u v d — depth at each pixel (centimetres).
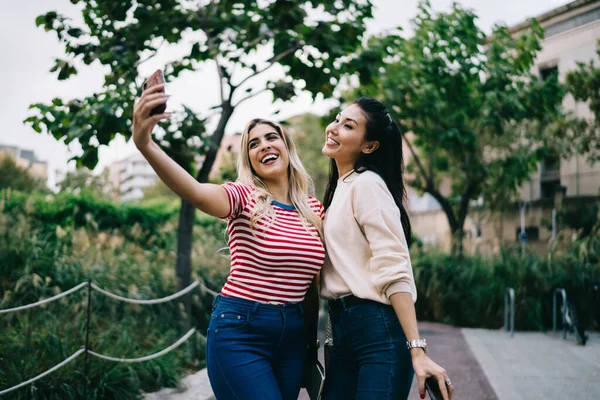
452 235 1474
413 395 549
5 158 1855
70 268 702
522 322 1077
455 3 1271
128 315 665
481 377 633
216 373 246
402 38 732
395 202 263
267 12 705
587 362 725
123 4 639
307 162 2808
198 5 697
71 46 632
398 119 1357
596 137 1442
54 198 945
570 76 1405
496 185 1581
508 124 1511
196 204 232
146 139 210
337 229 252
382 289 234
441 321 1212
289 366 257
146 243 975
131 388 493
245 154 279
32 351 510
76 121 590
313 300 278
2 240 724
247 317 245
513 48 1332
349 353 253
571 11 1573
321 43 656
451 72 1255
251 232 249
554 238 1215
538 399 529
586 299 1048
